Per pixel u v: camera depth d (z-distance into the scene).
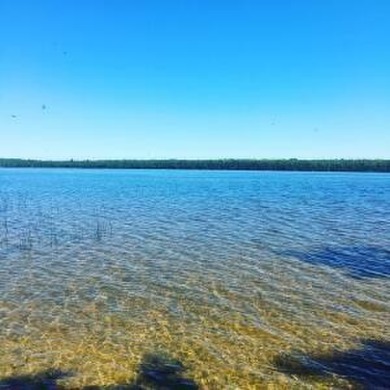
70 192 84.25
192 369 13.99
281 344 15.77
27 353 14.88
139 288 22.05
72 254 29.36
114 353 14.97
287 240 34.81
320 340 16.11
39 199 67.94
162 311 18.91
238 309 19.20
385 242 34.09
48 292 21.30
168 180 146.75
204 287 22.30
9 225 40.88
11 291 21.39
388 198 75.56
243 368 14.09
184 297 20.73
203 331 16.83
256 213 52.16
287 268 26.08
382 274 24.94
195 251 30.55
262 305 19.72
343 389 12.96
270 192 90.06
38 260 27.67
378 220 46.75
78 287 22.12
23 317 18.03
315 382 13.32
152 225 41.78
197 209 56.00
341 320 18.00
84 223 42.53
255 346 15.61
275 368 14.12
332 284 22.94
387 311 19.05
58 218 45.81
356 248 31.86
